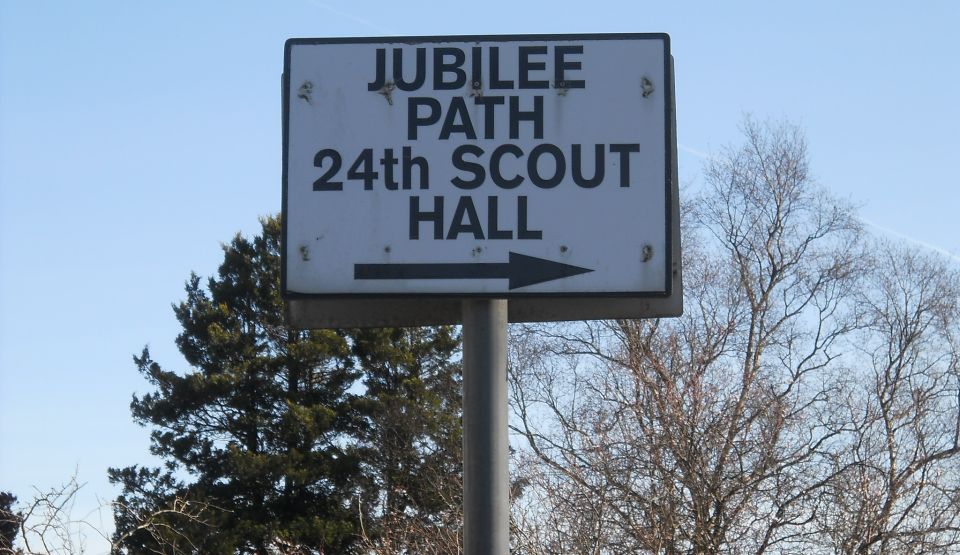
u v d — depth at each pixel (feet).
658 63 13.88
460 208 13.58
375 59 13.97
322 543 75.00
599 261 13.46
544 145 13.70
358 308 14.12
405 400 89.71
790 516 51.11
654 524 47.26
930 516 50.70
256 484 90.43
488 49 13.93
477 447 13.16
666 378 52.75
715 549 49.62
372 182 13.67
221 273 102.12
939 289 67.72
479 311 13.52
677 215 13.58
